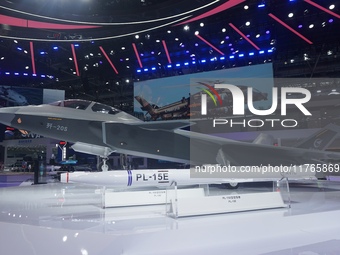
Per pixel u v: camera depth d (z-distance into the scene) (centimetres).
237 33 2203
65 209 607
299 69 2419
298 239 480
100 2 1426
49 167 1862
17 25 1359
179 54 2517
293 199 754
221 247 439
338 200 738
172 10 1227
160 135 1131
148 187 1022
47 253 420
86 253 399
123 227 451
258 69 1627
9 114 1079
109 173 659
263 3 1881
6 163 2569
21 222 483
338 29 2088
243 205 584
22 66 2597
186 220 501
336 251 425
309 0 1786
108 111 1148
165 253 412
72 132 1088
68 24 1293
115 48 2445
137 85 1875
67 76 2856
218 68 2453
